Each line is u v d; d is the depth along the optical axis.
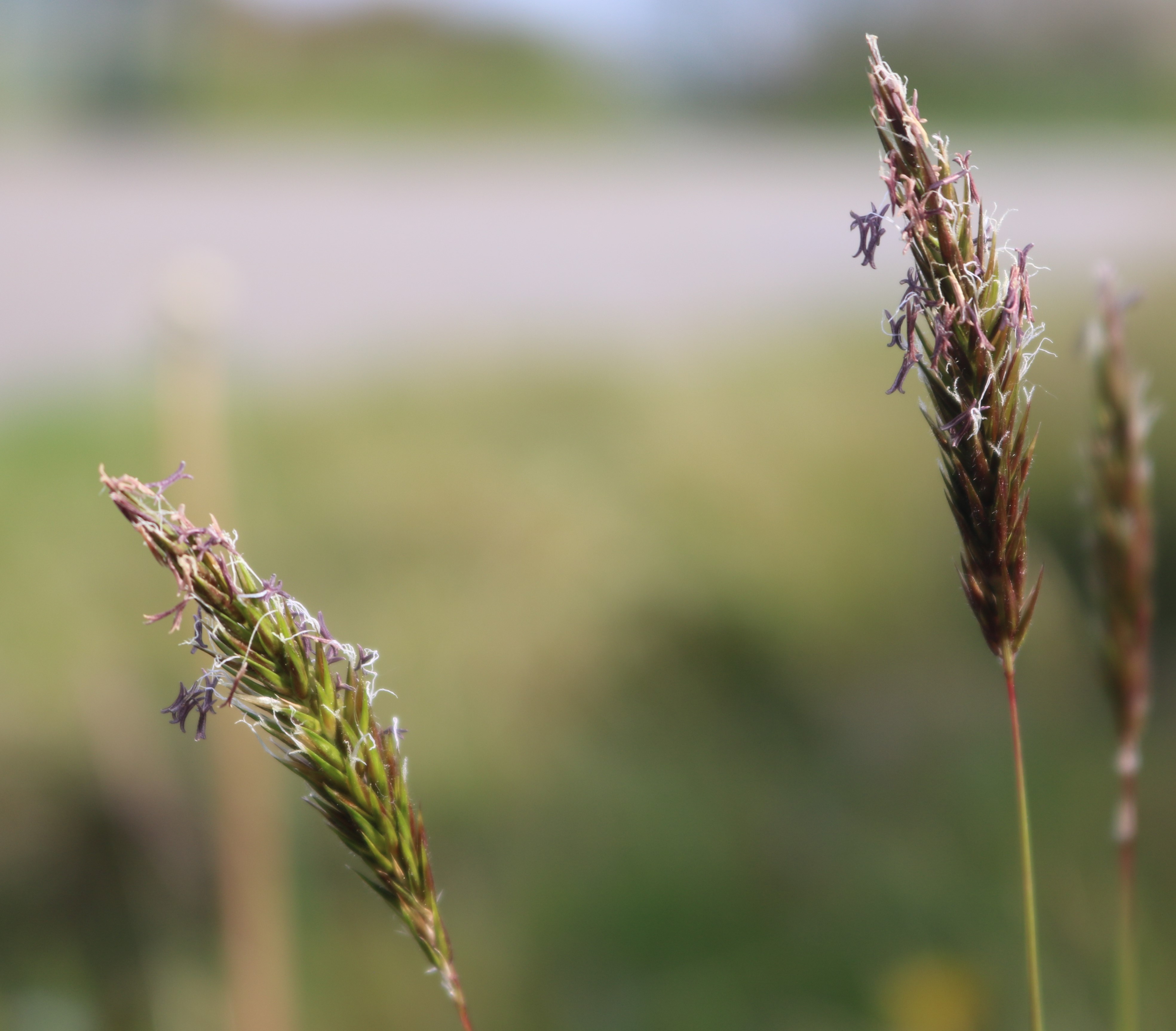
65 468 0.78
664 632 0.58
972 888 0.41
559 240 2.04
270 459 0.77
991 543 0.22
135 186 2.82
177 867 0.38
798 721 0.54
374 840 0.22
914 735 0.51
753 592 0.60
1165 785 0.45
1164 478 0.59
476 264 1.80
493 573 0.60
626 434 0.80
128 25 4.02
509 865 0.45
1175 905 0.39
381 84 4.28
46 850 0.40
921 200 0.21
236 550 0.21
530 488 0.69
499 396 0.93
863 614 0.61
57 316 1.44
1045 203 2.29
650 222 2.25
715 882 0.43
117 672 0.45
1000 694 0.54
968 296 0.21
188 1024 0.34
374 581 0.60
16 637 0.53
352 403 0.93
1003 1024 0.35
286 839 0.43
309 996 0.37
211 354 0.37
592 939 0.41
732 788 0.48
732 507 0.67
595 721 0.53
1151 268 1.03
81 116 3.99
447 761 0.50
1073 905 0.39
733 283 1.59
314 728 0.22
